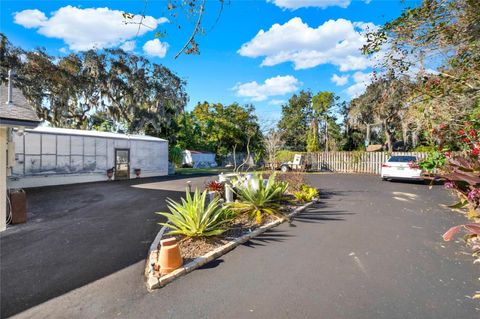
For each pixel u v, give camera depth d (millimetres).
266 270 4051
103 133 19219
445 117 7184
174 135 35469
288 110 44750
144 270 4195
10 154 7906
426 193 11000
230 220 6168
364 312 2939
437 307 2994
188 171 28625
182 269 3994
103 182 16766
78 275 4043
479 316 2822
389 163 14781
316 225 6395
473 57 5262
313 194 9805
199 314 3008
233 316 2949
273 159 20562
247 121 45531
